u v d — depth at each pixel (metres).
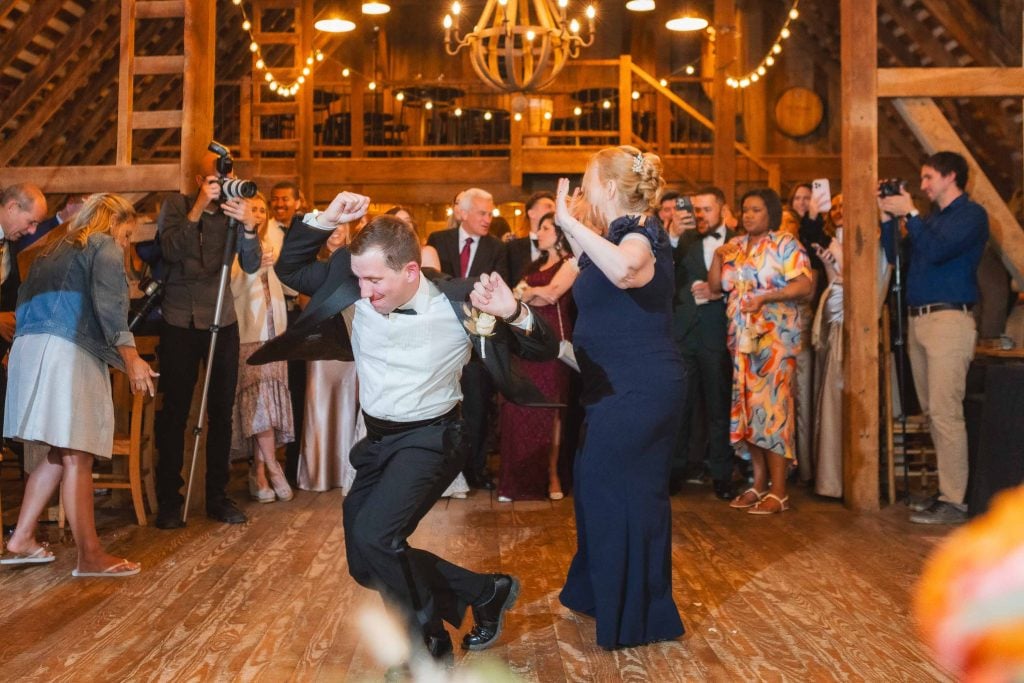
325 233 2.65
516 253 5.89
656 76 14.55
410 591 2.63
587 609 3.39
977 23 8.30
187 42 5.46
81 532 3.88
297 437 6.25
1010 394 4.45
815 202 6.05
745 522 5.01
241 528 4.84
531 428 5.59
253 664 2.92
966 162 5.09
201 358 5.01
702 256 5.66
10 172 5.48
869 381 5.24
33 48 7.60
